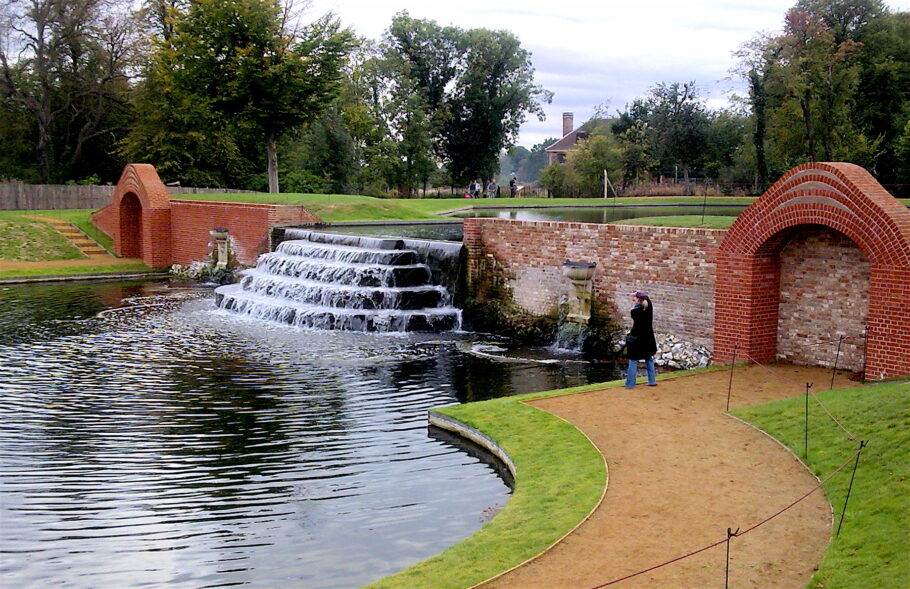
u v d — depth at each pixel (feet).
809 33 145.59
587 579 26.66
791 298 56.34
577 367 63.05
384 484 39.42
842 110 152.46
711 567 27.20
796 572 26.71
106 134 193.88
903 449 33.55
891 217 47.70
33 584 30.25
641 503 32.60
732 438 40.37
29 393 55.93
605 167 197.57
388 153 228.43
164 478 40.68
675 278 63.00
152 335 75.36
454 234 102.94
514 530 30.78
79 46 177.17
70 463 42.88
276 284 89.61
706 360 60.23
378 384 58.23
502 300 77.41
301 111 152.05
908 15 179.52
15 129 179.11
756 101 162.50
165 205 124.98
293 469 41.63
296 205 118.83
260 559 31.99
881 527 28.32
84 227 137.59
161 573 30.96
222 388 57.26
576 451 39.06
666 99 206.90
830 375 52.54
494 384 58.18
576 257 70.49
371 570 30.96
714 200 161.89
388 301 79.77
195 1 146.92
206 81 148.66
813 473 35.17
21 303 94.17
